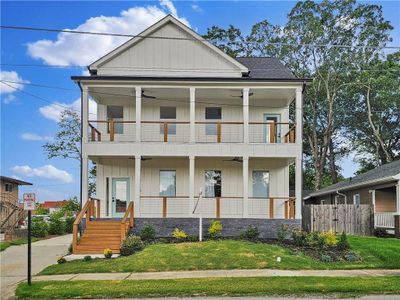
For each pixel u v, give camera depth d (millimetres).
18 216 32625
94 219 20391
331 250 16438
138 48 22797
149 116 23609
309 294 10445
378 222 24156
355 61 40469
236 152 21078
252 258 14750
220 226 19656
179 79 20906
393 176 22891
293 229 19609
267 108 23906
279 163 23375
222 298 10234
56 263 15758
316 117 44938
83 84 20984
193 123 21156
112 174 23203
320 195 38156
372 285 11070
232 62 22703
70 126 41250
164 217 20625
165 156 21312
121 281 11977
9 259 16906
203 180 23250
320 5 40688
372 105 43094
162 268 13883
